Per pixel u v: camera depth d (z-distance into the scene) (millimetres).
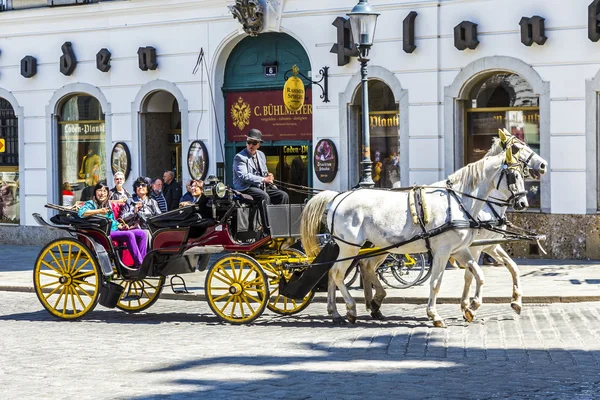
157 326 15500
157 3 26734
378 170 24172
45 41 28859
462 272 20484
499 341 13375
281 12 24953
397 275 18359
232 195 15828
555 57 21594
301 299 15508
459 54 22688
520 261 21766
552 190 21859
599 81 21141
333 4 24172
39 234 29250
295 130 25406
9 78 29641
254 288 15562
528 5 21812
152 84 27062
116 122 27781
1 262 24750
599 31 20969
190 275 21250
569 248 21750
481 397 10133
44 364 12438
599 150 21359
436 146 23047
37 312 17359
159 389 10773
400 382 10898
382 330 14547
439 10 22875
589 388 10469
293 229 15969
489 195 15195
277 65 25562
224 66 26328
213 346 13484
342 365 11922
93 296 16312
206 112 26250
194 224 15820
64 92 28578
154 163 27719
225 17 25797
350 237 15062
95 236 16344
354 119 24375
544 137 21891
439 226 14773
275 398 10250
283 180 25766
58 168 29125
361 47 18734
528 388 10500
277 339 13961
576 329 14156
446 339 13633
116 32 27594
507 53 22125
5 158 30062
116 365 12242
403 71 23422
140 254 16422
